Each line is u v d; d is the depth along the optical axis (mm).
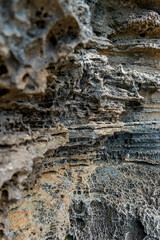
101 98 4586
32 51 2330
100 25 4922
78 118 4828
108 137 5637
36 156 3443
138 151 5617
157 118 5641
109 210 4449
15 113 3348
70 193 4598
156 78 5258
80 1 2770
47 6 2084
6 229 3158
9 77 2236
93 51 4859
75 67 3914
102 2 4750
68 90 4191
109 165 5625
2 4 1843
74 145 4926
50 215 4035
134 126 5441
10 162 2760
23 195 3998
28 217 3783
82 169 5254
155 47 5156
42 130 4066
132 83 4961
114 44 5344
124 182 5090
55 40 2518
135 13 4941
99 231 4312
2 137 2990
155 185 5031
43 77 2580
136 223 4281
